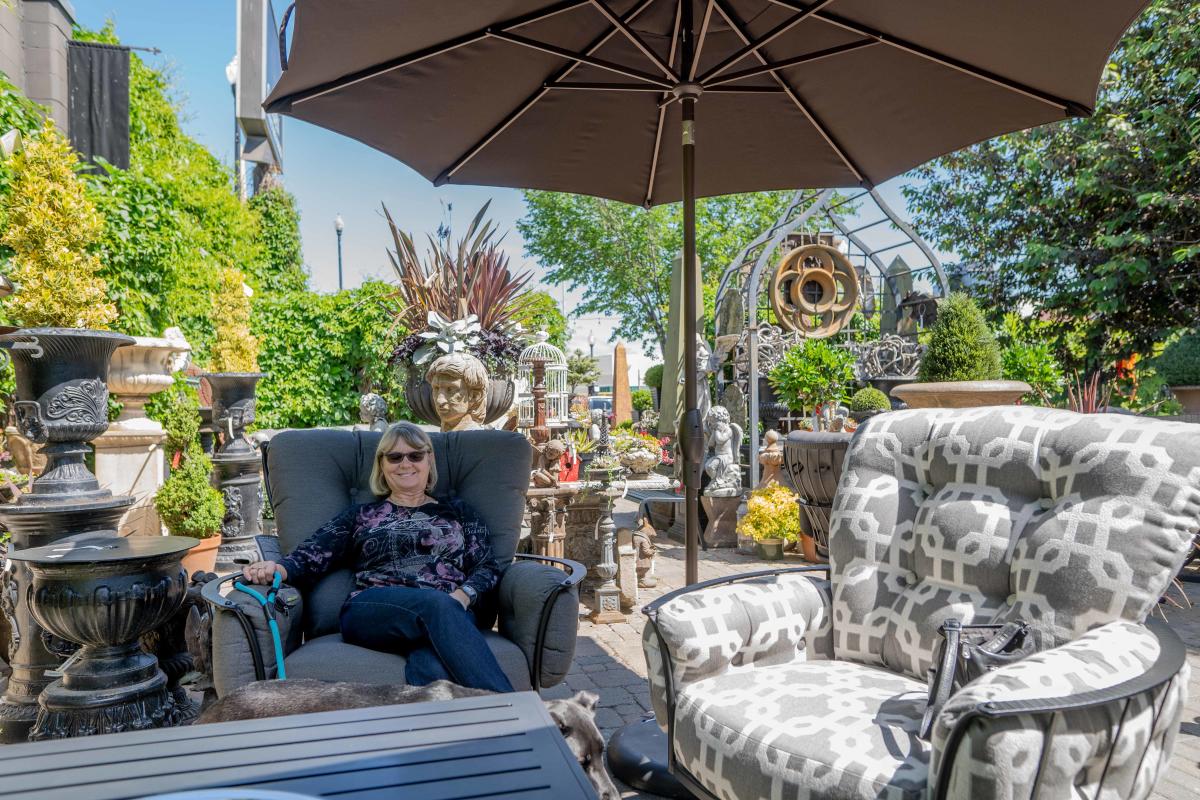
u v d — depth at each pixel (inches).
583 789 44.6
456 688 71.0
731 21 102.5
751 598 79.7
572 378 871.1
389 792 44.0
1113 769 51.4
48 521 110.9
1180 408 224.4
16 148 125.9
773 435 267.0
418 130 114.4
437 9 81.6
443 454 113.7
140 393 203.3
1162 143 270.5
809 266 363.3
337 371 362.9
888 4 84.1
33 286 113.1
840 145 124.0
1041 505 73.0
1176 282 275.7
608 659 141.6
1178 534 63.2
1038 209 323.6
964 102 105.9
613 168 134.9
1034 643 64.9
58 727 101.3
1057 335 327.0
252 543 195.5
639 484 256.7
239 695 69.0
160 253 235.1
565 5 93.6
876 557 82.4
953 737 48.8
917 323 366.6
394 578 97.7
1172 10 264.5
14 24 291.7
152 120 464.4
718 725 65.4
